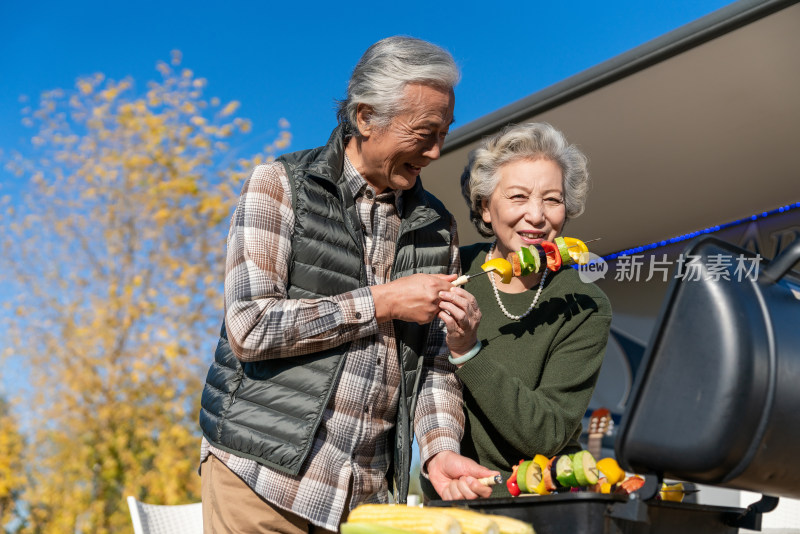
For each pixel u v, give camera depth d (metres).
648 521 1.34
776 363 1.17
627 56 3.99
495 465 2.33
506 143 2.36
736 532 1.51
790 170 4.63
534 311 2.39
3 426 13.15
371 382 2.05
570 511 1.35
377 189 2.18
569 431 2.23
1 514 13.07
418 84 1.98
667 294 1.26
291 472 1.89
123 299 13.52
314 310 1.91
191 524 3.03
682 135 4.50
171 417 13.50
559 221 2.36
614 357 5.39
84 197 13.98
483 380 2.15
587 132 4.59
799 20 3.52
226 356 2.05
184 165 14.17
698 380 1.20
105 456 12.95
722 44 3.76
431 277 2.00
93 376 13.34
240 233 1.98
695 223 5.38
